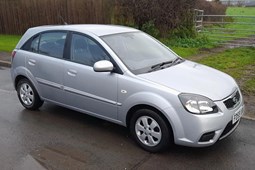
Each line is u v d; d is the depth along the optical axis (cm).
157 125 432
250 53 1197
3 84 828
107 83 472
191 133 406
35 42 598
